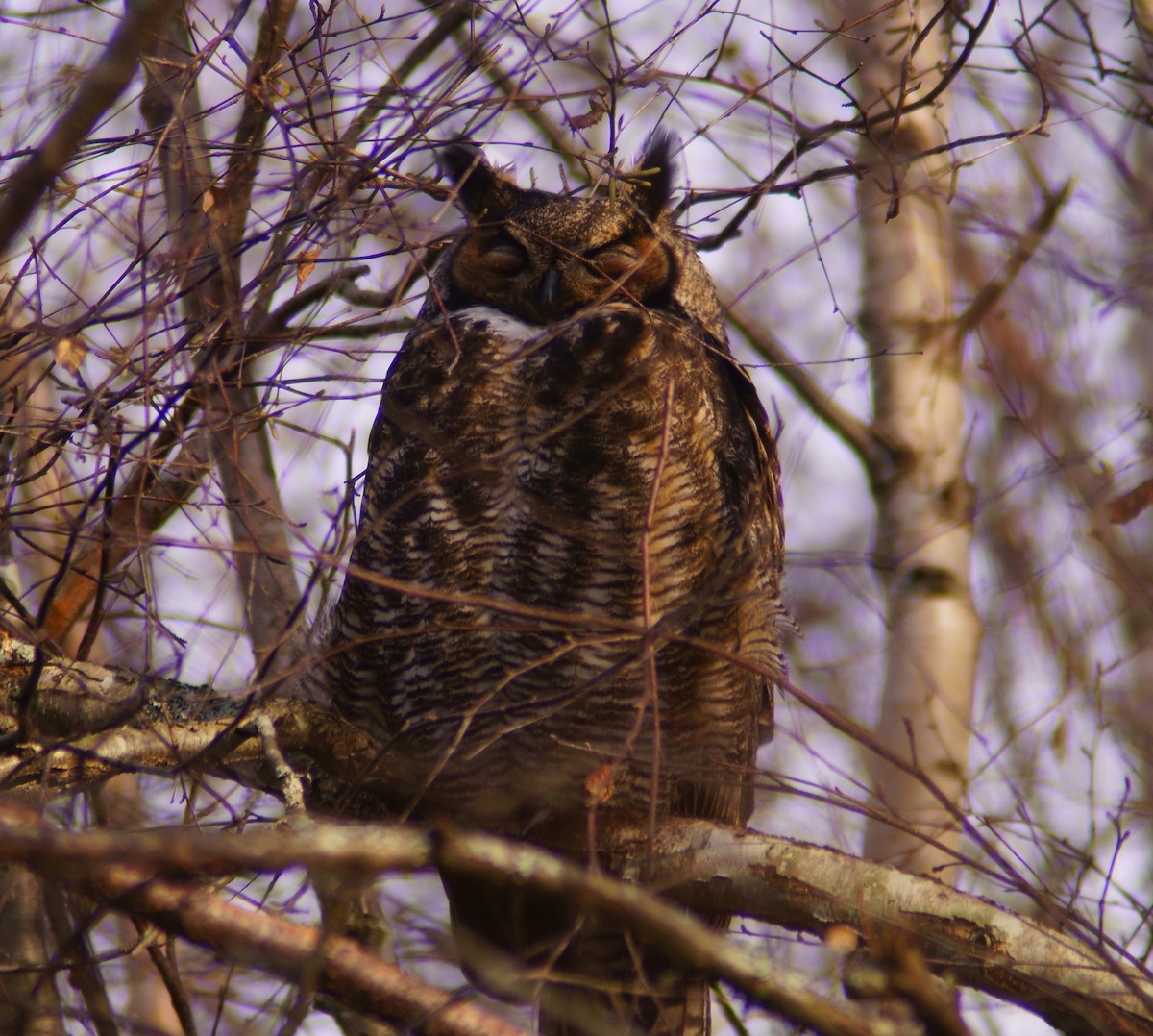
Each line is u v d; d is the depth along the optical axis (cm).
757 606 954
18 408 764
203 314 764
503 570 930
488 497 930
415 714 938
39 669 701
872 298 1256
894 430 1216
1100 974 741
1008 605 1117
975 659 1140
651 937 606
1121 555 1026
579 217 1044
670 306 1069
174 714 784
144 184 757
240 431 779
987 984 758
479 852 564
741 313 1206
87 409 745
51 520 834
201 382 727
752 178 970
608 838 908
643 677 902
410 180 788
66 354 733
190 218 767
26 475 805
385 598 941
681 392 938
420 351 967
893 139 888
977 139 884
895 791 1040
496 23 779
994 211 1180
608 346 945
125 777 841
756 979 606
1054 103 1134
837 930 773
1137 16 1157
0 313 758
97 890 600
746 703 962
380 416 962
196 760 694
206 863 476
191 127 802
